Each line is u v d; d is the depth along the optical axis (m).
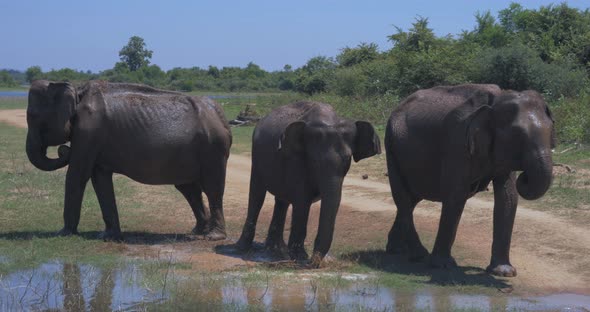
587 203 13.20
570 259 9.93
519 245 10.73
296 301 7.80
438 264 9.16
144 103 10.91
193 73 105.38
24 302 7.77
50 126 10.79
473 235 11.44
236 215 13.51
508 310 7.56
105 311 7.48
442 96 9.56
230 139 11.42
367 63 44.53
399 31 40.88
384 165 19.39
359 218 12.99
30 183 16.36
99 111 10.73
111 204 10.98
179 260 9.71
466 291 8.30
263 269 9.16
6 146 25.08
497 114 8.37
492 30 43.69
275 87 97.00
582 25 39.66
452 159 8.78
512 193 8.95
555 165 17.34
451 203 8.86
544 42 37.97
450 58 35.44
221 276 8.84
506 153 8.32
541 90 31.38
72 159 10.80
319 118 8.84
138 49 115.50
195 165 11.05
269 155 9.59
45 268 9.19
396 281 8.66
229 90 93.94
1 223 12.07
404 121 9.87
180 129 10.88
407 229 9.95
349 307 7.59
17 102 61.44
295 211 9.16
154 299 7.90
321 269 9.12
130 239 11.20
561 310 7.61
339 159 8.72
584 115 22.66
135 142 10.73
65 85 10.77
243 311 7.40
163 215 13.41
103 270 9.10
